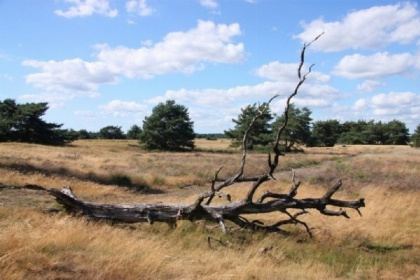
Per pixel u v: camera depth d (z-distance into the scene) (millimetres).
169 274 6211
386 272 7844
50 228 7992
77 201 10000
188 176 24500
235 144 76875
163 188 20734
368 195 16719
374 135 133375
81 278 5566
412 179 22391
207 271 6531
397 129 131750
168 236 9062
